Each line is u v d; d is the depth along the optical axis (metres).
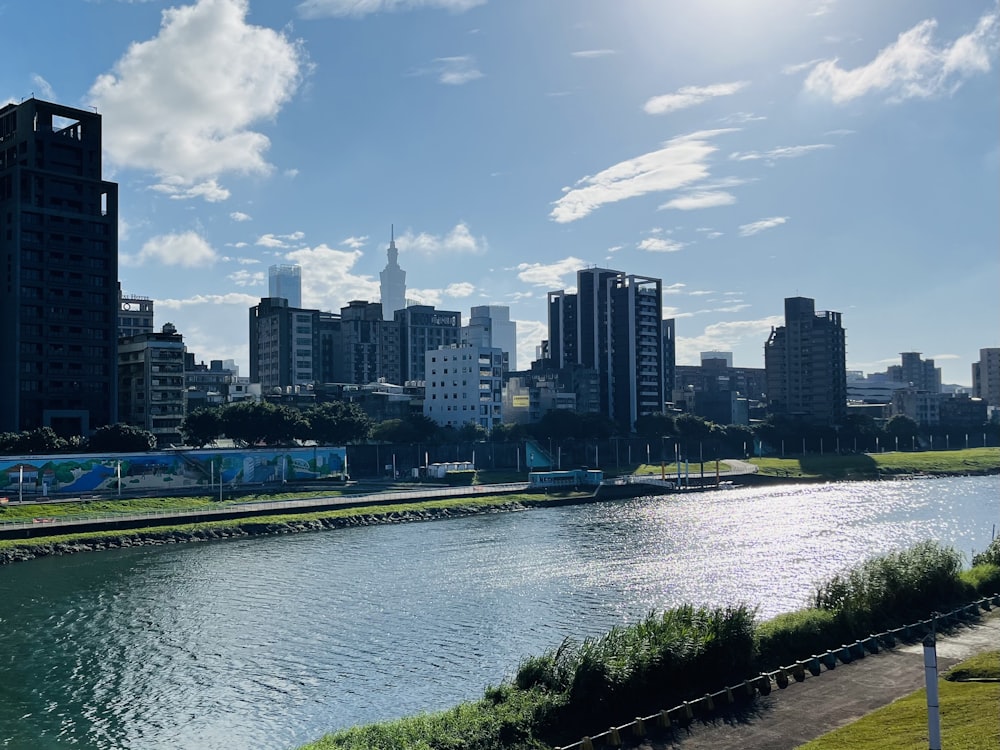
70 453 164.88
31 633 81.25
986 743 39.81
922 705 48.03
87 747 56.09
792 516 163.12
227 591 97.88
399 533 142.00
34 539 123.56
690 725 47.59
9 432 183.88
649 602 91.25
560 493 195.00
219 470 181.38
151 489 170.75
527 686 51.91
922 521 154.75
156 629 82.38
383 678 68.06
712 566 110.62
